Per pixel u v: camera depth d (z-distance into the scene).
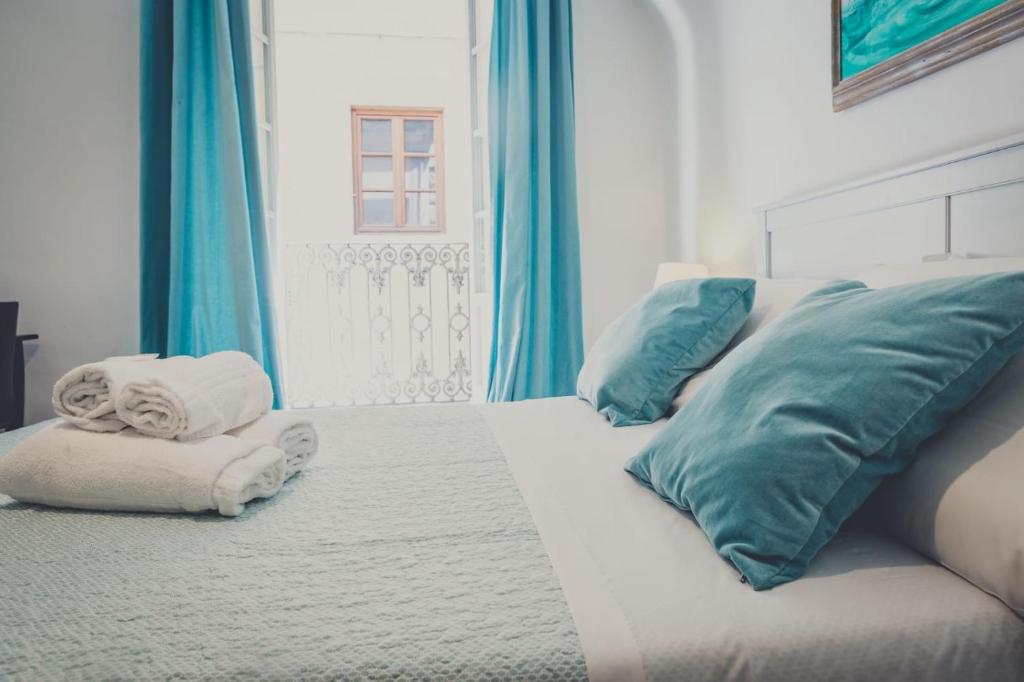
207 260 2.67
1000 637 0.66
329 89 5.25
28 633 0.64
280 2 4.60
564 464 1.22
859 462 0.77
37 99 2.78
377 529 0.91
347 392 5.30
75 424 1.09
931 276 1.08
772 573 0.73
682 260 3.02
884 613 0.68
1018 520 0.66
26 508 1.04
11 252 2.80
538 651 0.62
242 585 0.74
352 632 0.64
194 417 1.03
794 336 0.92
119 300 2.85
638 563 0.79
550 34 2.97
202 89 2.67
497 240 2.98
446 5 4.68
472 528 0.91
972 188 1.38
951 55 1.47
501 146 2.96
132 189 2.83
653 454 1.02
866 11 1.76
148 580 0.76
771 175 2.30
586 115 3.12
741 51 2.48
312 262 5.27
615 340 1.66
